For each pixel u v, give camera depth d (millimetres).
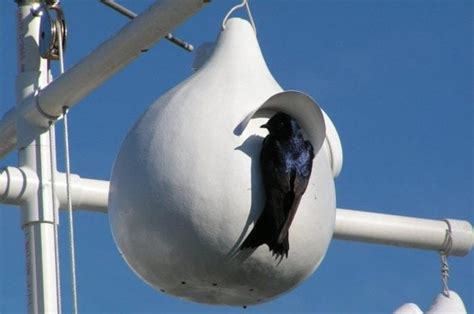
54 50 15227
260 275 13461
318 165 13570
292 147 13188
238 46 13867
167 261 13508
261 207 13273
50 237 14898
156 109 13703
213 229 13305
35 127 14969
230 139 13375
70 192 14367
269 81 13781
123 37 13938
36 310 14820
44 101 14711
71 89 14430
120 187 13648
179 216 13352
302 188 13164
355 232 15258
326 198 13562
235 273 13430
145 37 13891
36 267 14852
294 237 13398
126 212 13586
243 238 13297
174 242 13406
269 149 13211
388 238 15359
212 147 13375
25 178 14859
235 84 13641
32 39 15367
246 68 13781
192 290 13703
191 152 13398
